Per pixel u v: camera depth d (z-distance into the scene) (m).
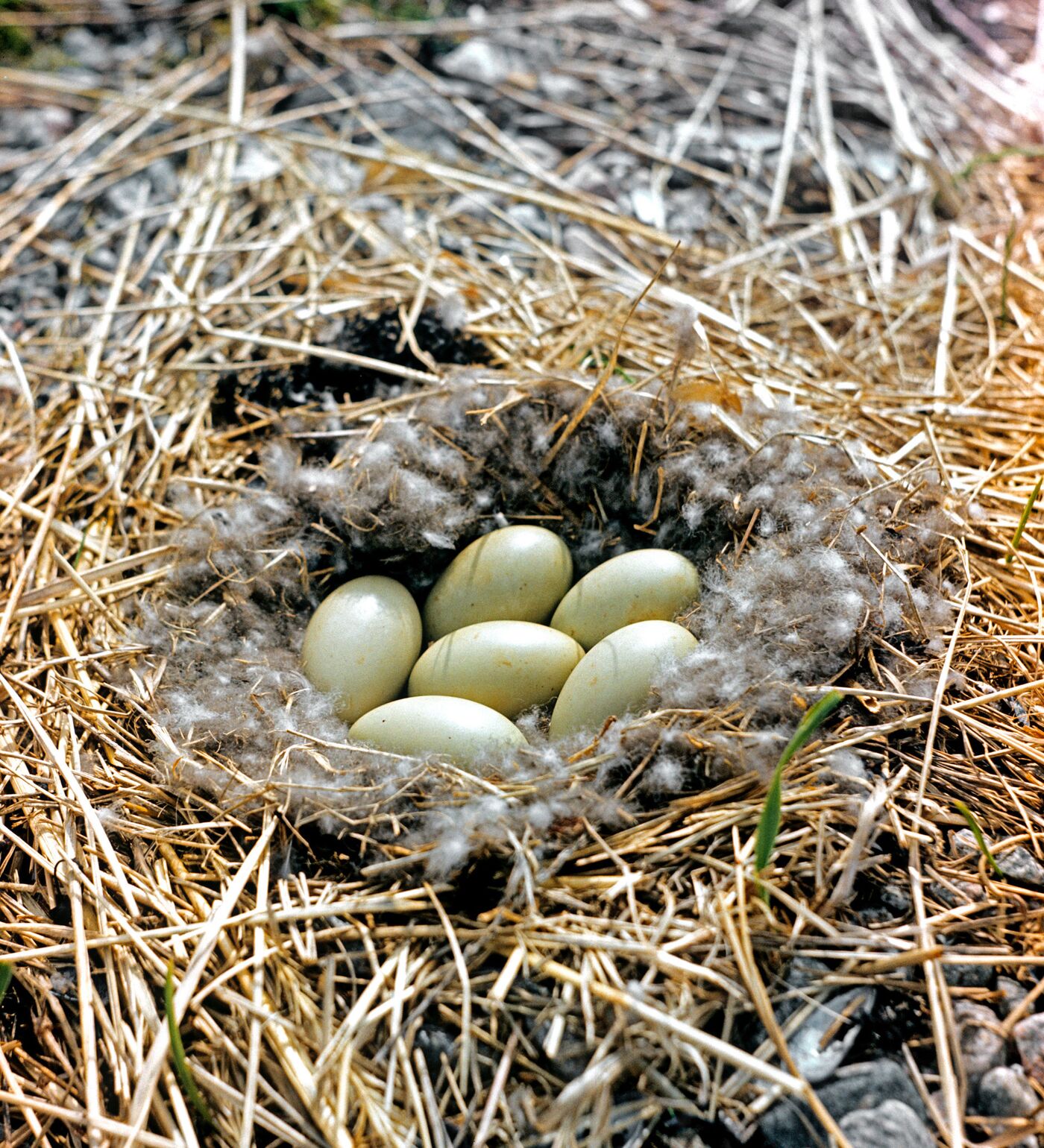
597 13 1.11
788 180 0.99
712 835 0.59
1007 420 0.77
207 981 0.57
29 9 1.08
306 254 0.90
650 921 0.57
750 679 0.62
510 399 0.72
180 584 0.71
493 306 0.84
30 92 1.03
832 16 1.11
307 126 1.01
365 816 0.61
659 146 1.01
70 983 0.59
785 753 0.55
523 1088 0.54
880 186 0.98
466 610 0.70
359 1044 0.55
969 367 0.84
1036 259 0.92
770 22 1.10
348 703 0.67
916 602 0.65
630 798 0.61
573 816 0.60
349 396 0.78
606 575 0.68
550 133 1.02
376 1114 0.54
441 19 1.10
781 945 0.56
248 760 0.63
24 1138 0.56
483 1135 0.52
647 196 0.97
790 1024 0.55
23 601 0.71
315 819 0.61
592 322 0.82
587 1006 0.54
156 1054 0.54
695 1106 0.54
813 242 0.94
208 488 0.76
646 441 0.72
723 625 0.65
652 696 0.63
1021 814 0.61
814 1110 0.53
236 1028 0.56
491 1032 0.55
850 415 0.77
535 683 0.66
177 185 0.98
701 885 0.58
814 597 0.64
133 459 0.80
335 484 0.71
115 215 0.95
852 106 1.03
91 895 0.60
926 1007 0.56
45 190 0.97
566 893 0.58
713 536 0.70
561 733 0.65
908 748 0.62
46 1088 0.57
